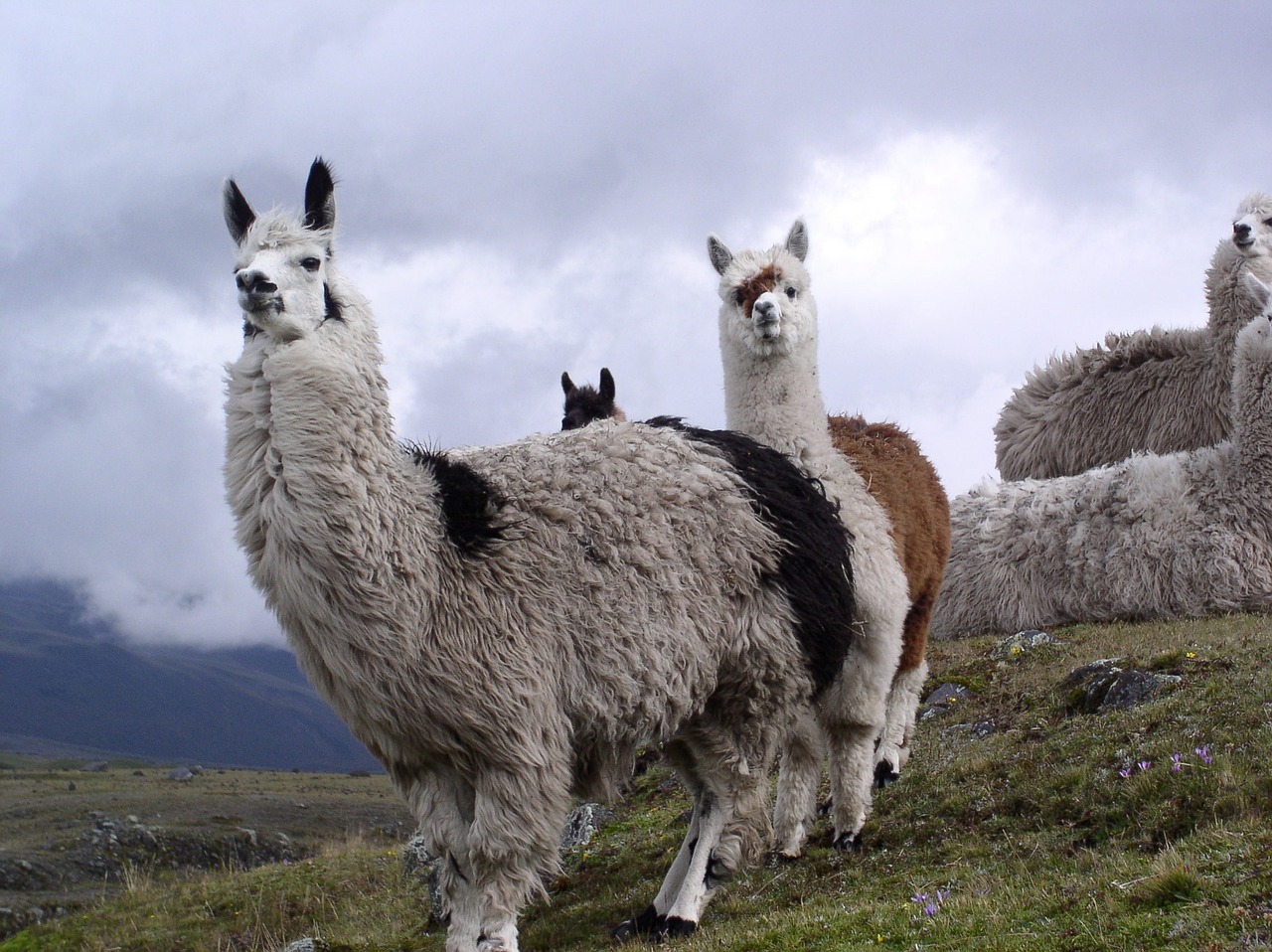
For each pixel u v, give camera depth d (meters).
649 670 5.63
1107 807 5.84
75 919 11.35
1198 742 6.04
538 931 6.83
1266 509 10.76
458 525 5.41
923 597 8.06
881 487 7.38
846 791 6.75
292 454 5.04
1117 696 7.61
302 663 5.31
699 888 5.95
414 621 5.13
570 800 5.53
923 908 5.03
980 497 12.49
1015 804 6.38
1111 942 4.14
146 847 18.77
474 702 5.19
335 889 10.62
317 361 5.15
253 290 5.16
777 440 7.55
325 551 5.00
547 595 5.49
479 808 5.29
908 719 8.10
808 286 7.86
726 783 6.09
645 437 6.20
